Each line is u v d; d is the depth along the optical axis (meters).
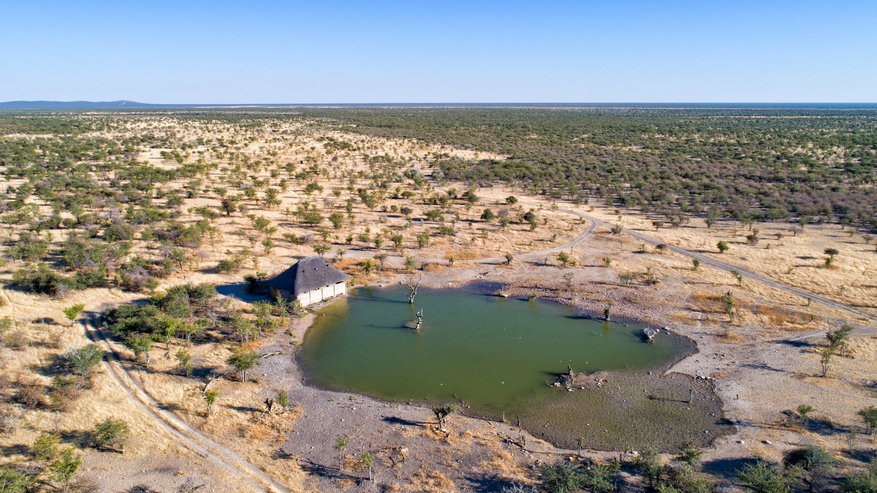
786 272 64.38
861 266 65.81
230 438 33.00
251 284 56.97
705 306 55.72
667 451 32.84
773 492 26.34
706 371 42.78
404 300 58.84
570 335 50.41
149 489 27.86
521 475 30.30
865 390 38.50
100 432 30.70
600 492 28.28
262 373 41.78
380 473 30.23
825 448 31.80
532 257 73.12
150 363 40.94
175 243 68.25
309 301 56.16
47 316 46.81
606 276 65.38
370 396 39.50
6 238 64.69
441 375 42.88
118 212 76.75
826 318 51.53
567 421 36.47
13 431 31.33
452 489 28.94
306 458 31.47
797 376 41.00
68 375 37.78
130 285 54.38
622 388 40.75
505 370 43.78
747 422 35.47
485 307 57.22
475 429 35.38
